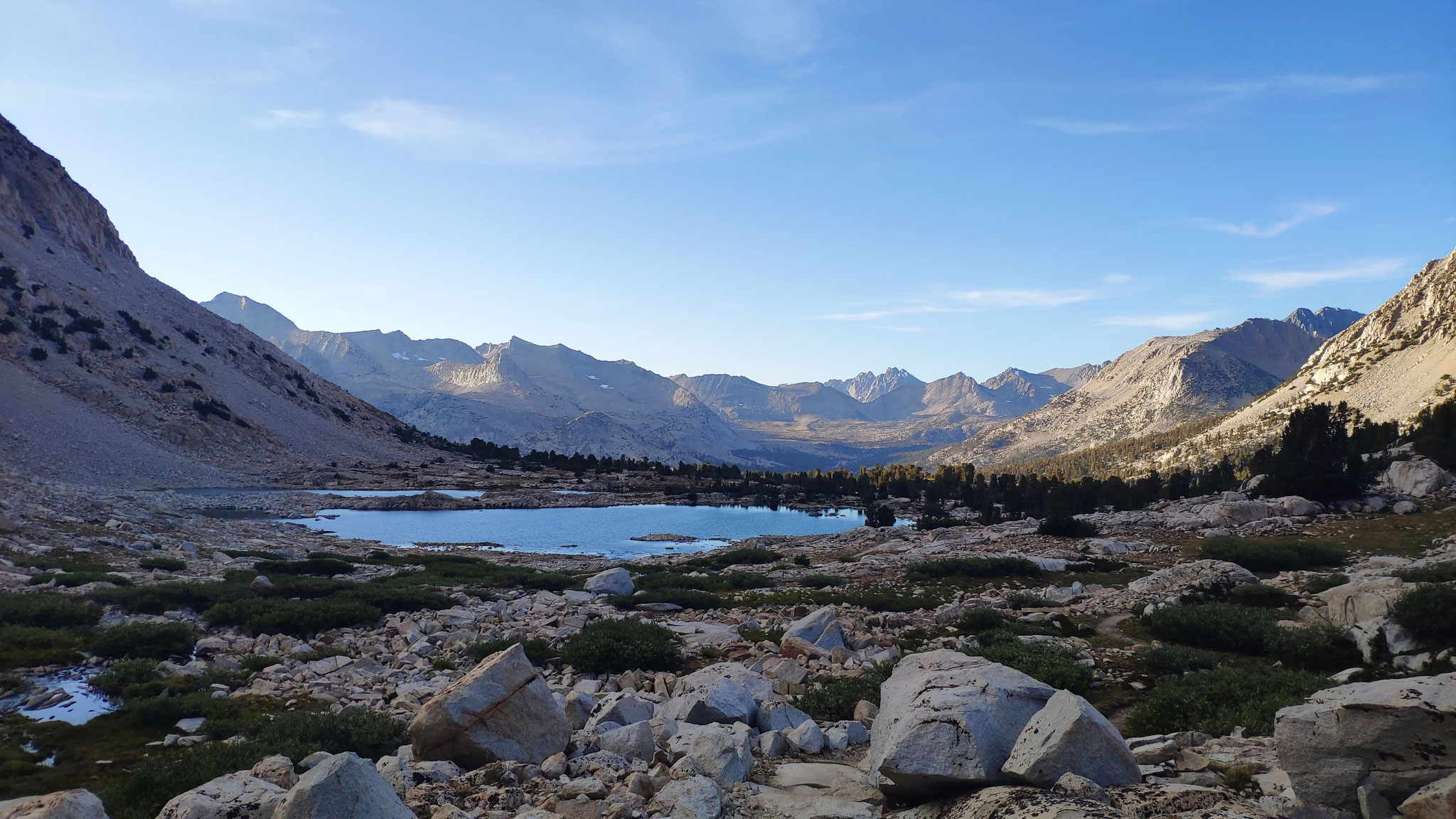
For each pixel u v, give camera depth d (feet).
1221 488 247.91
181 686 62.39
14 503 151.02
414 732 41.70
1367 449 246.27
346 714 51.31
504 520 370.94
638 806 33.47
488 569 167.12
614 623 83.87
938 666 41.78
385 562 180.04
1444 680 27.76
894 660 71.05
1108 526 182.39
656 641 76.33
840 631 82.02
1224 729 47.14
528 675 43.55
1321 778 27.76
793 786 38.40
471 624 96.99
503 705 41.98
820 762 42.68
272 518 335.67
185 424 514.68
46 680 65.10
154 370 558.56
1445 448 187.73
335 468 549.95
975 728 31.94
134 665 65.72
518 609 110.63
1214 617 80.18
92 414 458.50
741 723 47.44
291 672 70.44
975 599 110.32
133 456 431.43
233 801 31.81
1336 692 30.19
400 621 98.48
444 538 294.46
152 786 39.83
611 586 127.44
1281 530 150.41
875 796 35.81
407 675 71.72
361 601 103.81
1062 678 62.03
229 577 126.00
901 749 32.35
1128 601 102.89
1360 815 26.78
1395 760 26.45
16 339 487.61
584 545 282.77
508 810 33.68
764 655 77.66
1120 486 319.88
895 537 216.74
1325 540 136.98
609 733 43.55
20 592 96.68
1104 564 136.87
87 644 74.95
